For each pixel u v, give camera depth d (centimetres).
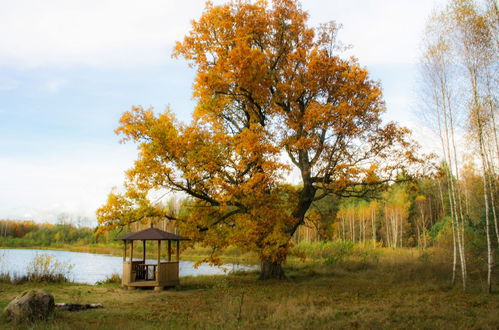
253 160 1706
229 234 1977
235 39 1822
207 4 2023
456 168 1762
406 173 1928
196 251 5066
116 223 1805
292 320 1042
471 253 2384
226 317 1079
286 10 2052
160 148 1703
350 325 982
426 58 1800
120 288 1861
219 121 2150
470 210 2786
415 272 2214
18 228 10269
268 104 2042
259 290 1700
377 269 2541
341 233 7506
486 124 1644
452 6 1695
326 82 1911
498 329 945
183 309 1259
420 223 6644
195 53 2062
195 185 1855
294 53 1975
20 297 1062
